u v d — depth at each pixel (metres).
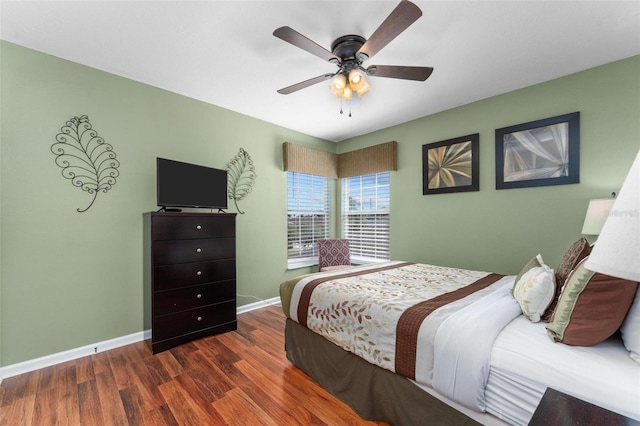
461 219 3.08
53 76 2.13
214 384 1.85
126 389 1.79
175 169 2.49
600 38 1.93
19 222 1.99
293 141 3.92
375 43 1.59
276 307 3.49
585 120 2.33
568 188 2.41
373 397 1.54
